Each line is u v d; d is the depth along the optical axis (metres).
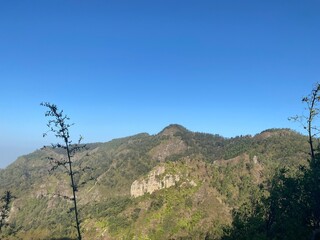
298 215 40.22
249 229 41.75
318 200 40.03
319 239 34.16
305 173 41.84
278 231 41.69
